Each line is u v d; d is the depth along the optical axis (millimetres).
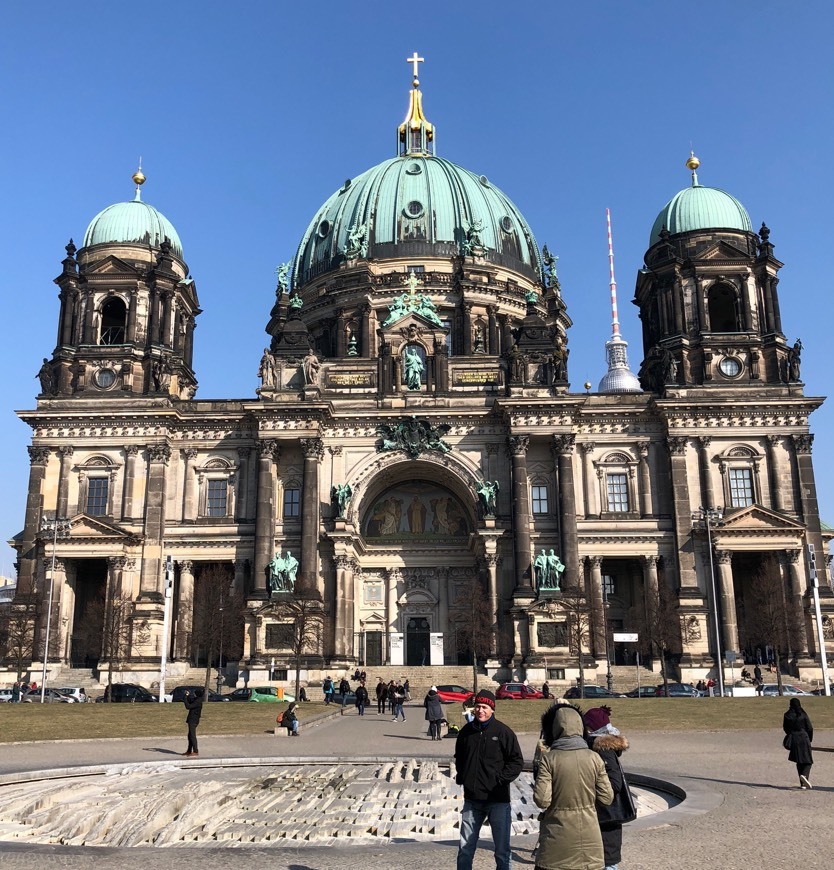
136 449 99938
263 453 98125
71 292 104375
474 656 84250
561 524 96188
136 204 110688
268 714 62094
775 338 102000
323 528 98625
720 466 98562
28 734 48250
